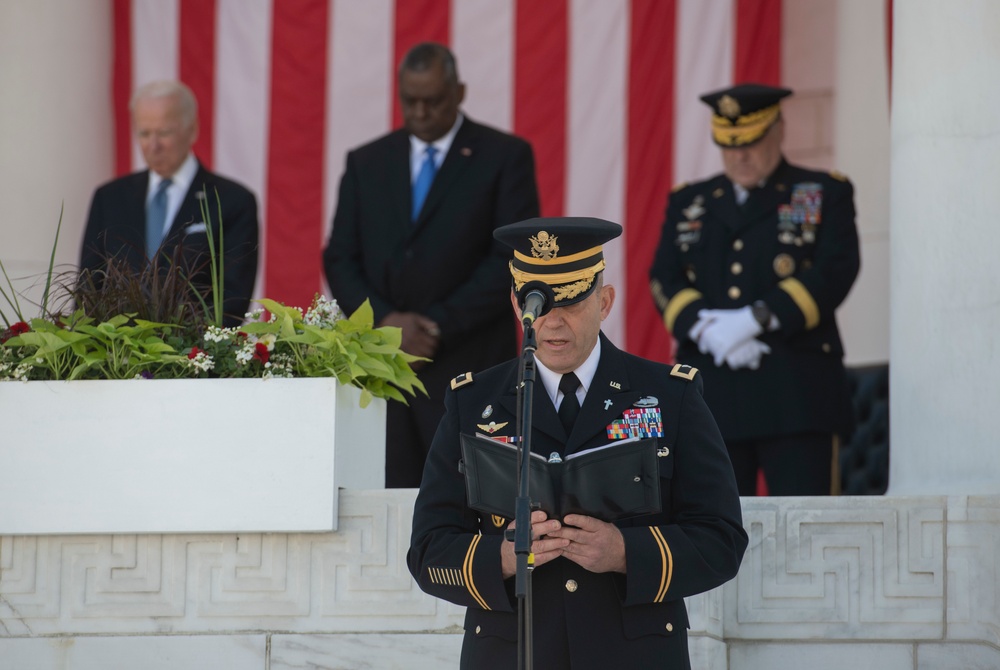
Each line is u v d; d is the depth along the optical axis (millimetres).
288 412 18422
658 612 14039
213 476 18422
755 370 25344
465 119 27359
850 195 26438
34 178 35000
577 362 14375
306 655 18484
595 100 36812
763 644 18281
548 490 13180
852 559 18266
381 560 18500
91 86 36344
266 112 37344
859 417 34500
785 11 37094
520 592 12375
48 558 18781
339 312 20625
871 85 36125
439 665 18391
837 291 25547
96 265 26875
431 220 26453
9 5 35250
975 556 18062
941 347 20594
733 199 26734
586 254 14211
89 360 18703
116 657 18594
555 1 37031
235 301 26156
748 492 25828
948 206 20797
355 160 27578
